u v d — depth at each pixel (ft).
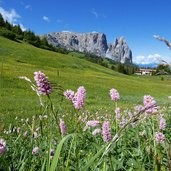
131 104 82.58
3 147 6.88
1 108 57.62
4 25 487.20
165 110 32.73
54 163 6.04
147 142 14.15
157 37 7.14
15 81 112.68
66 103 45.01
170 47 7.10
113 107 66.80
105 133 9.32
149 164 12.44
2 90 94.68
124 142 16.67
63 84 138.21
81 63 337.11
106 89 144.66
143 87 205.05
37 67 229.66
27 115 49.21
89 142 15.17
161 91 196.65
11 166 11.23
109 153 9.51
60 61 301.84
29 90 102.78
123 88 171.32
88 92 121.70
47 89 8.14
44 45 529.04
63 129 9.55
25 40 472.85
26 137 15.60
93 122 12.59
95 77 229.04
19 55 267.39
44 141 14.08
